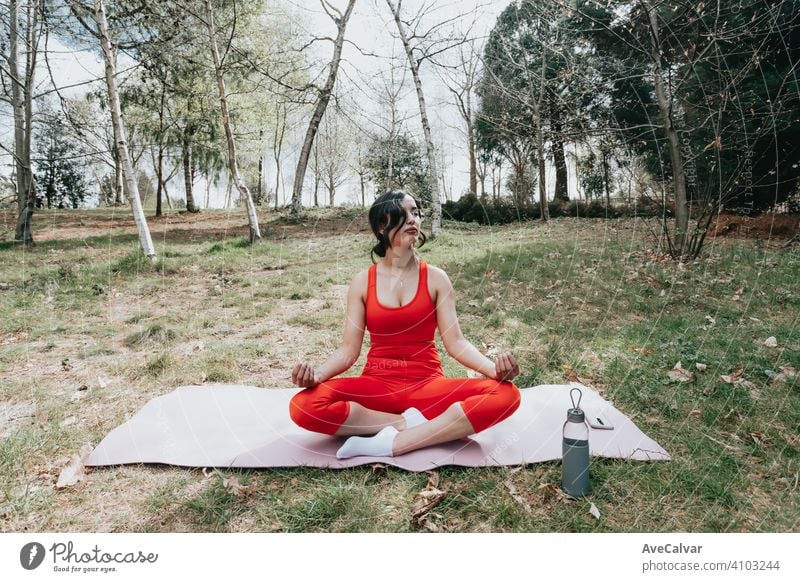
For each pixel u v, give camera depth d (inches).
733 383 96.0
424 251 275.0
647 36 235.8
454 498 63.5
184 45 355.9
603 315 149.4
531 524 59.0
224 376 111.0
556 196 439.8
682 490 64.6
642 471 68.5
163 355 119.4
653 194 266.5
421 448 74.1
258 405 92.4
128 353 129.3
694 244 211.6
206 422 84.9
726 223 279.0
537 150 266.5
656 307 155.3
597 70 254.7
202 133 492.4
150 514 62.0
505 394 71.3
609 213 382.9
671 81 230.5
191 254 297.3
